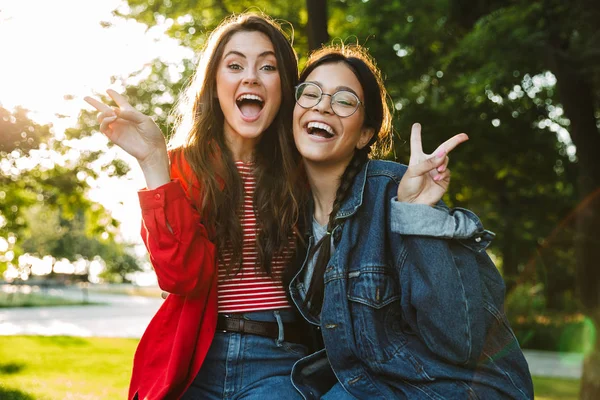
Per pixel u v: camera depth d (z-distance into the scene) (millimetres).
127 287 51875
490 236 2027
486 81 6508
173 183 2055
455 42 7816
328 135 2229
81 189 9312
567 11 6258
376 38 7906
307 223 2363
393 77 7730
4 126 6125
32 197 9852
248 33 2387
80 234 42656
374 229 2135
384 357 2039
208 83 2410
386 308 2084
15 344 12023
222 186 2309
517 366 2062
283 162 2422
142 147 2055
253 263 2316
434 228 1962
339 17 9312
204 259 2109
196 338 2164
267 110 2377
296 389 2209
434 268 1944
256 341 2262
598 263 6852
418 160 2006
